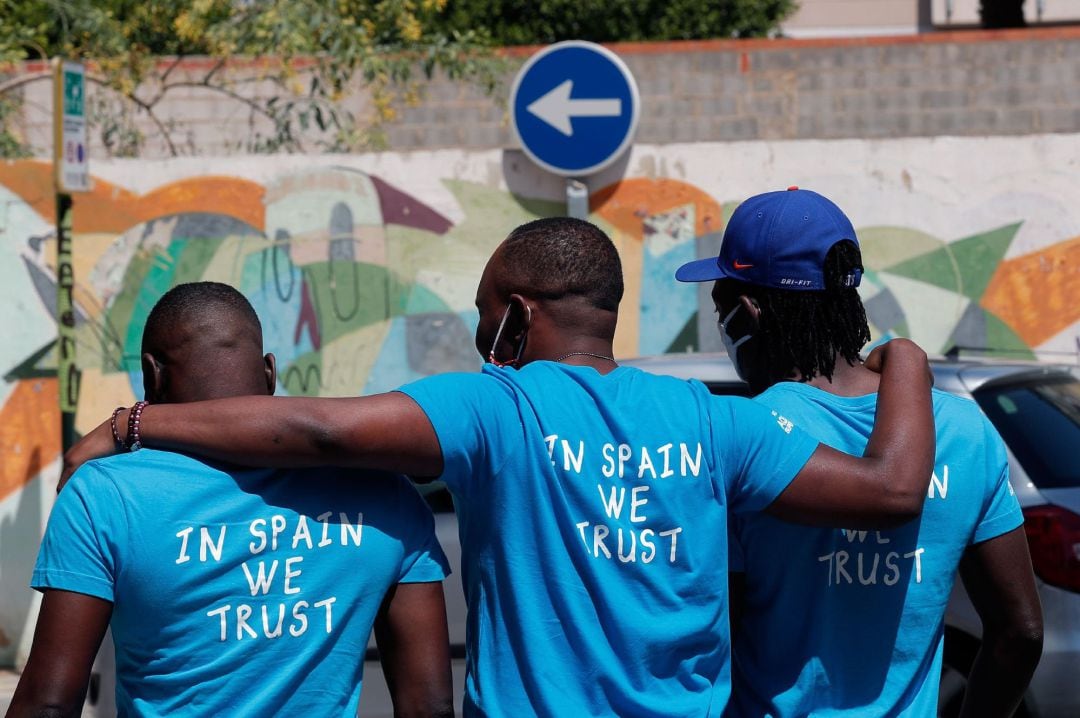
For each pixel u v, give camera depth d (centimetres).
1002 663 303
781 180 1002
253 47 1052
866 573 288
